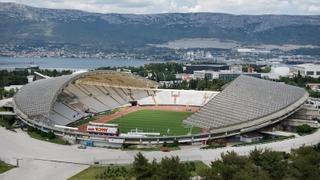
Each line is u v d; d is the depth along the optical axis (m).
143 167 159.12
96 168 188.38
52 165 192.75
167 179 151.00
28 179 172.50
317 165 168.38
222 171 153.75
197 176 172.38
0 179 171.38
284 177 161.12
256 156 168.50
